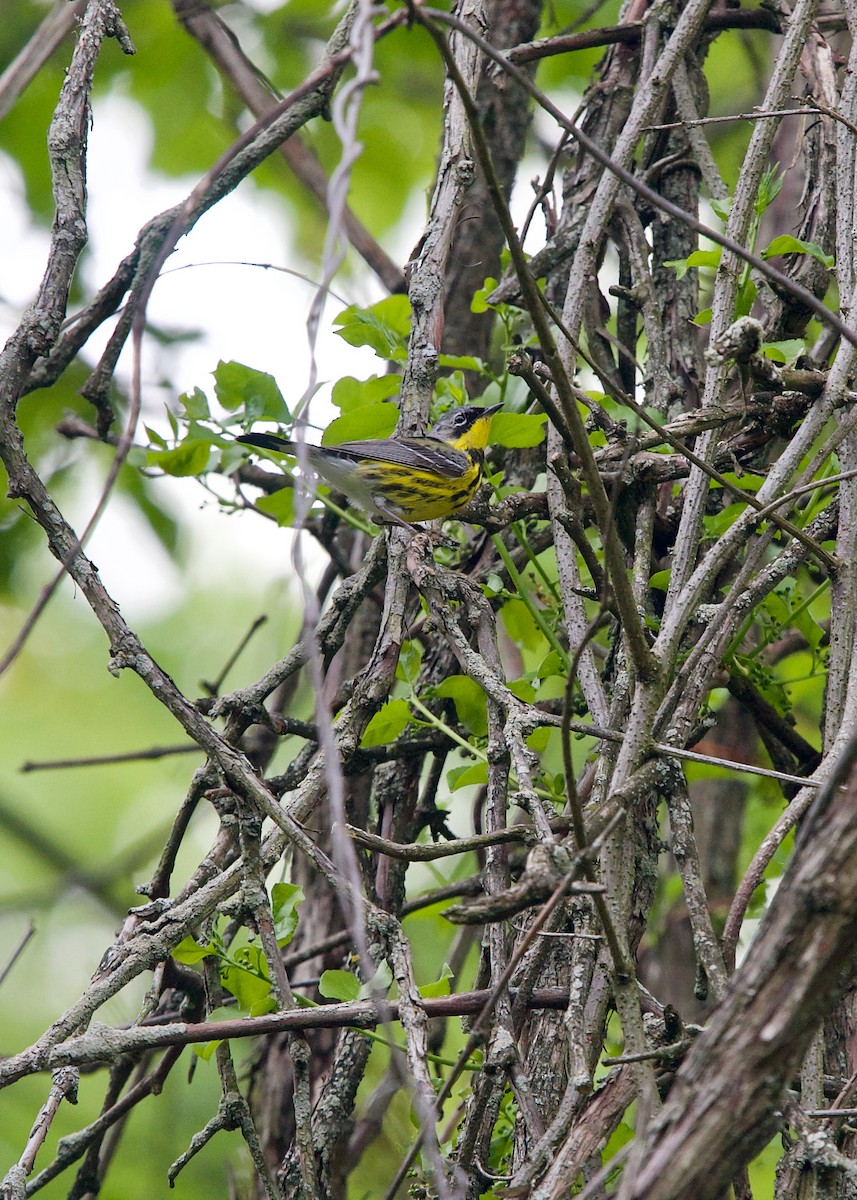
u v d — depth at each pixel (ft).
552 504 25.40
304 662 26.40
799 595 29.22
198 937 22.53
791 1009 12.46
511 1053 18.31
